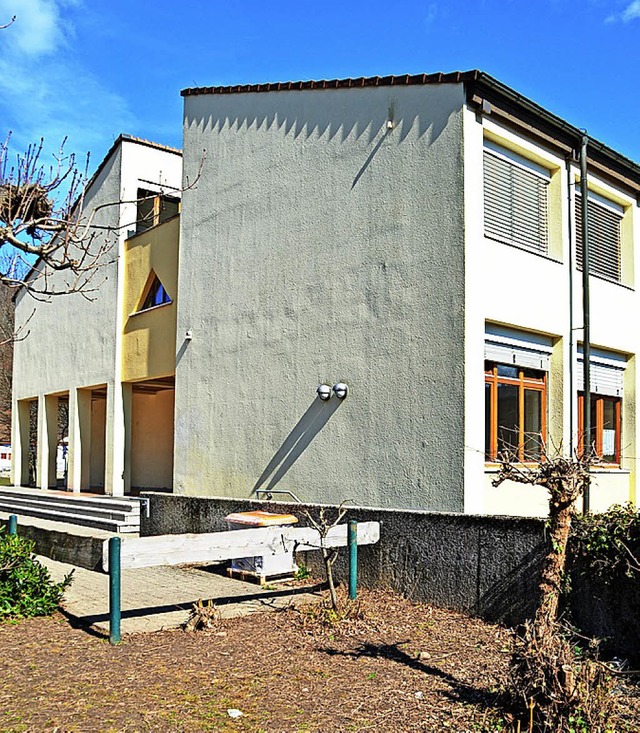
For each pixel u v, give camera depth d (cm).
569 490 579
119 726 510
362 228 1144
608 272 1405
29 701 556
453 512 942
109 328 1825
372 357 1108
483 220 1061
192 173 1513
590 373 1265
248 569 1035
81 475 2002
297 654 679
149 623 792
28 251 866
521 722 504
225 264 1410
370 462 1097
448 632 759
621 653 666
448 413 1002
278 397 1266
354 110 1175
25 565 869
